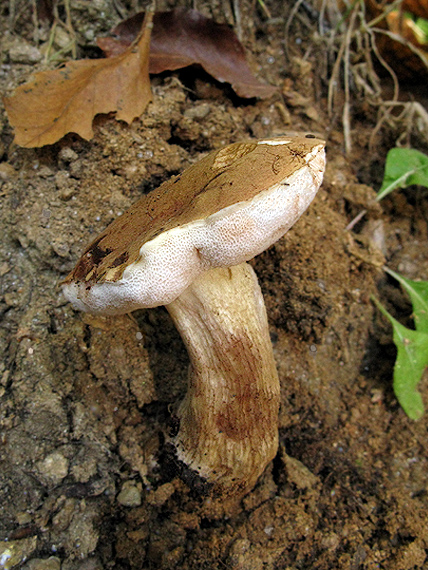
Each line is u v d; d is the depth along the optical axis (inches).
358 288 7.7
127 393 6.5
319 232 7.3
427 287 7.6
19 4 8.0
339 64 8.9
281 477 6.5
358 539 6.2
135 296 4.5
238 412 5.5
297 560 6.0
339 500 6.5
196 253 4.6
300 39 8.9
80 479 6.1
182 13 7.7
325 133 8.6
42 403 6.2
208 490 5.8
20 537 5.9
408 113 8.6
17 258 6.8
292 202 4.5
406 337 7.1
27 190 7.0
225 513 6.2
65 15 8.0
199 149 7.7
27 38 8.0
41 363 6.4
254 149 5.1
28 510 6.0
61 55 7.9
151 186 7.3
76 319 6.6
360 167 8.7
